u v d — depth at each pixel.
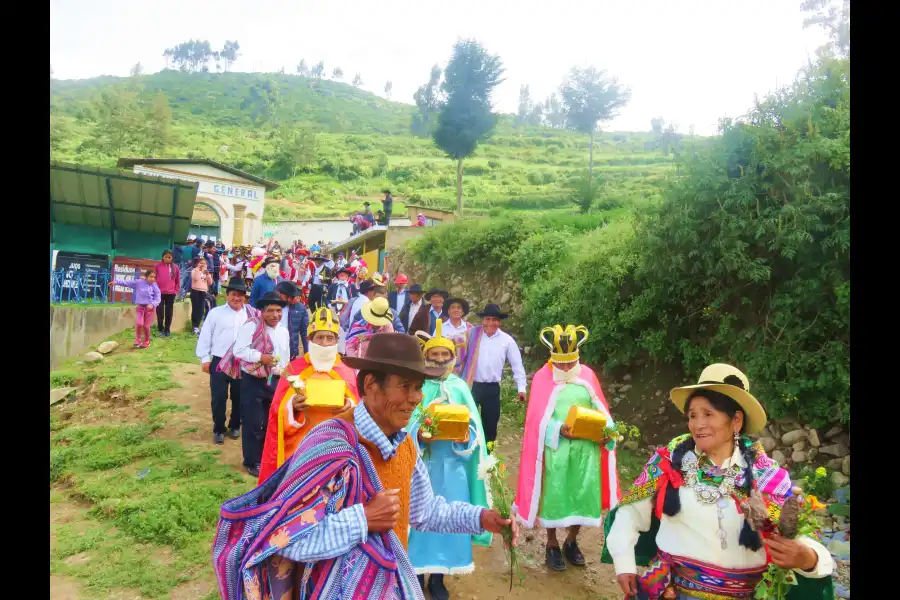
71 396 10.98
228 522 2.44
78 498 7.05
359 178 100.50
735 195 8.61
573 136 140.12
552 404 5.77
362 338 7.62
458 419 4.98
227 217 38.81
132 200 17.78
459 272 19.33
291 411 5.49
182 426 9.12
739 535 3.02
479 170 99.56
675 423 9.18
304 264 20.33
